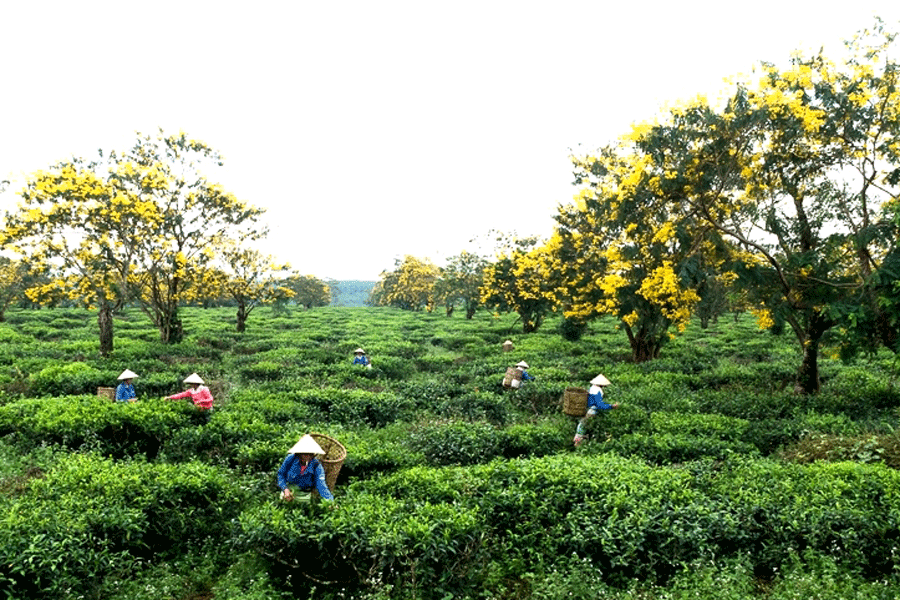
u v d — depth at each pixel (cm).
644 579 685
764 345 2958
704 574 641
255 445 1014
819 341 1566
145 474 826
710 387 1778
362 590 644
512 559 721
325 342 3234
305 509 727
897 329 1286
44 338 3180
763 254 1471
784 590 616
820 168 1473
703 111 1359
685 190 1392
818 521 714
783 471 886
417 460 1046
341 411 1406
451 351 3081
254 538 673
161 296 2738
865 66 1384
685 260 1455
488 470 905
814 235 1509
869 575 668
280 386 1661
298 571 682
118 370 1855
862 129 1380
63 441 1057
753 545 725
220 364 2236
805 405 1407
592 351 2741
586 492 812
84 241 2223
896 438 1003
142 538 740
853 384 1603
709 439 1123
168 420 1135
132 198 2239
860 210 1455
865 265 1393
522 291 3622
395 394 1625
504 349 2686
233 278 3500
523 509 792
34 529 634
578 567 679
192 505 809
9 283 4156
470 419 1430
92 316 4812
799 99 1361
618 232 1948
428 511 721
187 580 676
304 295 7856
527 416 1479
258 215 2811
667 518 726
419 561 647
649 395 1533
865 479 812
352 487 870
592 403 1273
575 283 2353
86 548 649
